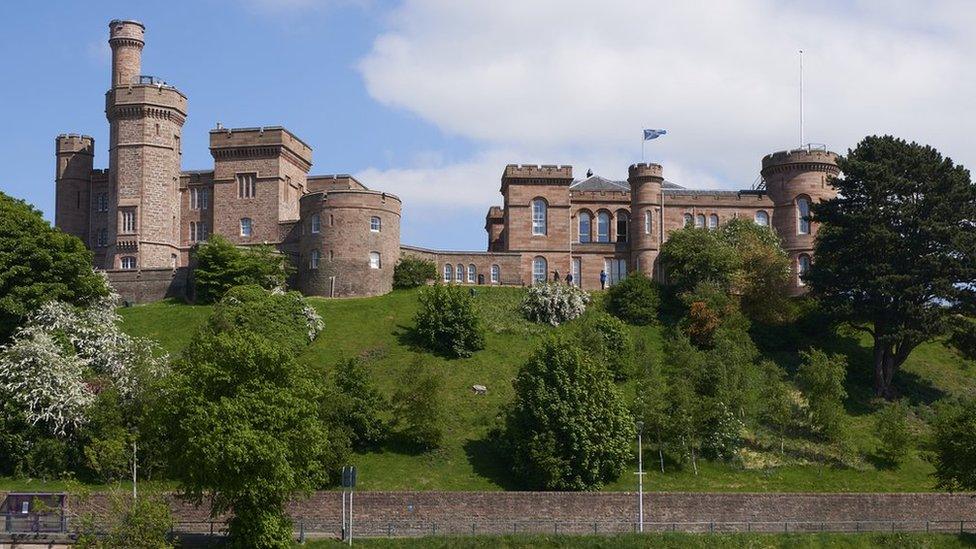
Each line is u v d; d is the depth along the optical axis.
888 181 95.25
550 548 63.56
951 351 103.94
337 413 77.25
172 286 110.94
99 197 136.50
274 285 106.88
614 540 64.56
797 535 67.00
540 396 75.88
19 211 87.31
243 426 59.06
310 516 68.88
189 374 62.56
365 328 99.88
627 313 104.25
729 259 106.50
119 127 128.38
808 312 103.75
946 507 73.06
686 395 81.00
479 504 69.88
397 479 75.00
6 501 63.03
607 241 126.00
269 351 62.91
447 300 96.88
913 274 92.31
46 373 73.69
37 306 83.00
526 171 121.81
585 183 129.62
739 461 80.50
